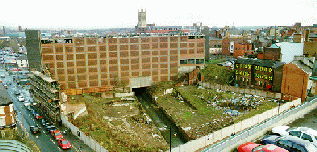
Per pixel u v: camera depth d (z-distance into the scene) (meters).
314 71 81.06
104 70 90.38
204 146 44.12
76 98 81.56
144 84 96.94
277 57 90.62
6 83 104.50
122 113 73.88
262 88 78.12
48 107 62.00
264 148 34.25
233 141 39.66
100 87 90.94
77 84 87.69
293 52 89.81
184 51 99.56
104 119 66.44
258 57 99.81
